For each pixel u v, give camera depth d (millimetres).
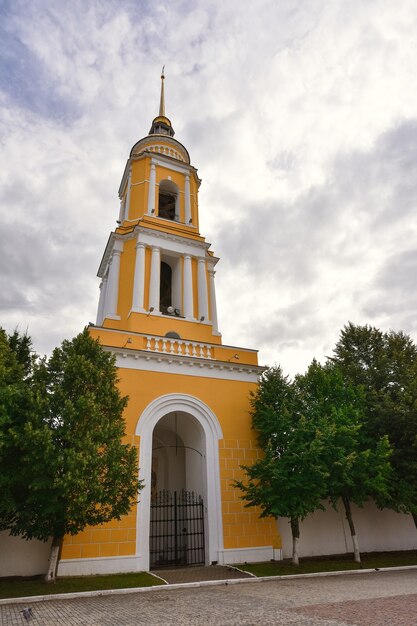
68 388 13547
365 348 27750
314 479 14836
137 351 17625
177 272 23922
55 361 14039
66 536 13812
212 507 16547
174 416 19250
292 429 16250
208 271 24625
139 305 20594
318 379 19688
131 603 9695
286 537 17391
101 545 14086
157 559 17734
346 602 9125
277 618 7648
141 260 22062
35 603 9984
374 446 19109
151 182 25359
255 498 15469
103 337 17734
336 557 17734
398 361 24906
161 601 9828
